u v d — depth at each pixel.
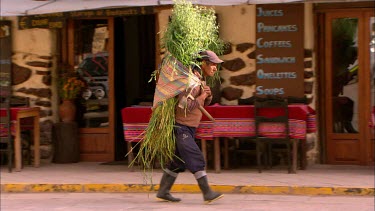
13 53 12.38
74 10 10.60
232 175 10.70
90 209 8.69
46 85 12.33
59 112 12.48
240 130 10.77
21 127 12.05
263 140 10.70
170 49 8.46
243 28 11.66
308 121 11.02
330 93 11.79
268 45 11.55
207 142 11.50
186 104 8.30
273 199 9.34
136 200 9.36
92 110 12.61
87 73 12.59
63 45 12.54
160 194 9.05
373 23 11.59
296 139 10.75
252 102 11.32
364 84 11.65
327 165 11.71
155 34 12.12
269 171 11.11
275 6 11.49
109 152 12.52
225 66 11.74
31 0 11.29
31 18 12.28
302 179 10.25
